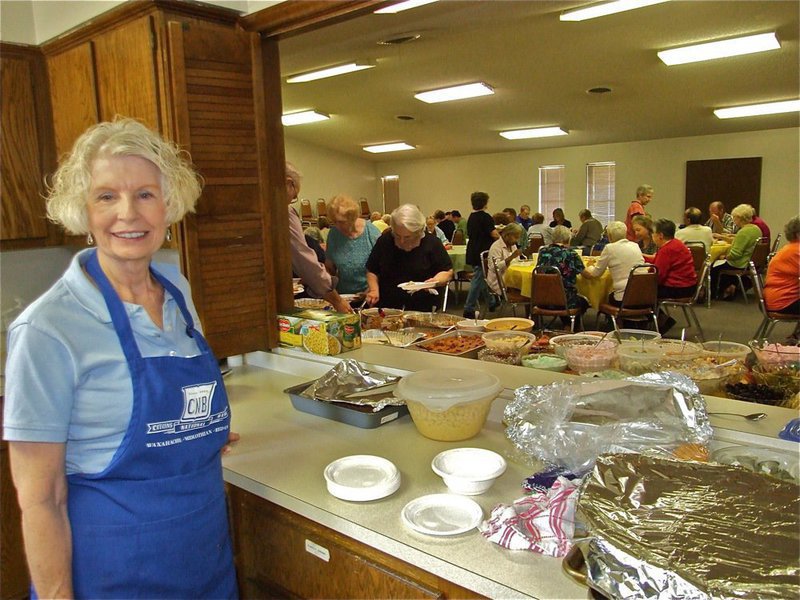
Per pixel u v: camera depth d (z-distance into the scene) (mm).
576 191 10844
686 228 5730
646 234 5602
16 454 891
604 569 791
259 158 1869
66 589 938
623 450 1120
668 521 829
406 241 2820
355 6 1585
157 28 1651
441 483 1200
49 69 2150
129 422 971
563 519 967
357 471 1231
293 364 1963
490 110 8156
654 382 1245
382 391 1634
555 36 4902
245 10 1830
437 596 978
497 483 1188
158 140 1070
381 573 1052
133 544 995
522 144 10797
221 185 1788
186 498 1046
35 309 917
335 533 1125
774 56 5328
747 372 1519
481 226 5387
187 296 1254
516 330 2105
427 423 1409
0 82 2098
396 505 1117
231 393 1806
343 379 1681
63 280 979
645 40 4980
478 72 6160
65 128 2115
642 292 3869
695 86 6441
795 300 3287
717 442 1232
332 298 2387
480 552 956
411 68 6062
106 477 968
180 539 1038
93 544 973
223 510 1149
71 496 965
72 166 1001
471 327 2221
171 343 1057
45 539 905
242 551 1327
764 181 8984
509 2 3912
